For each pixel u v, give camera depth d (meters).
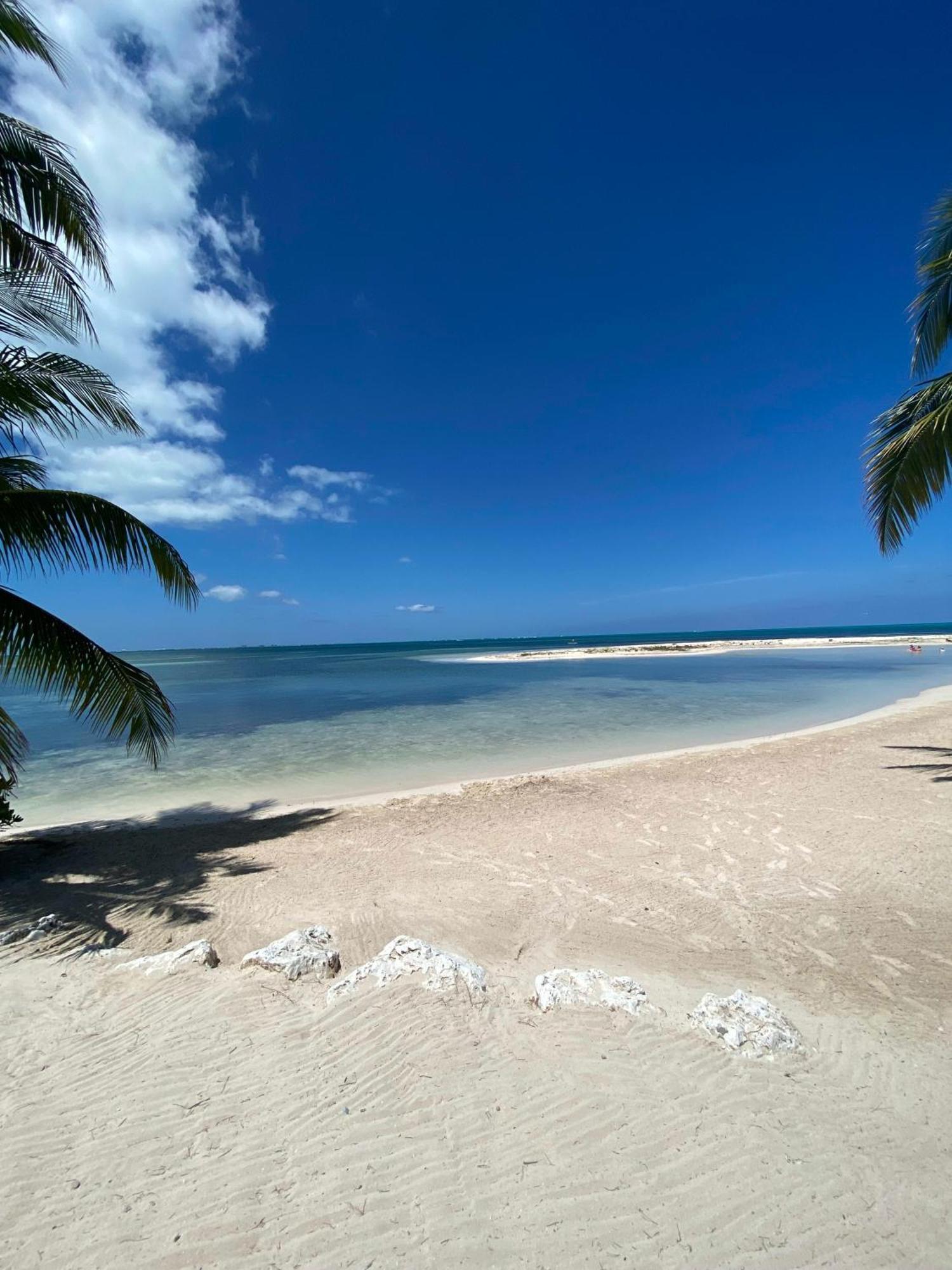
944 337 8.20
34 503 5.75
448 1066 2.93
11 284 6.13
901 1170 2.32
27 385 6.02
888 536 8.42
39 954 4.57
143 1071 2.96
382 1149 2.44
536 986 3.66
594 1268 1.92
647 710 19.20
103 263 6.72
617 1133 2.51
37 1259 1.99
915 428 7.23
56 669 6.18
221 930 5.07
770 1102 2.71
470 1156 2.39
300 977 3.87
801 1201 2.18
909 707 17.55
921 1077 2.92
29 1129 2.59
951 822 7.06
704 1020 3.30
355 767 12.38
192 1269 1.94
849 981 3.90
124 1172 2.35
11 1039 3.28
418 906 5.40
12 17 5.53
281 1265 1.95
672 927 4.82
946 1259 1.95
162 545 6.65
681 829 7.47
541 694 24.73
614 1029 3.23
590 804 8.83
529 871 6.26
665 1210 2.15
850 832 6.98
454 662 56.56
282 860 6.92
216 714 20.50
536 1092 2.75
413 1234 2.06
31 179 6.01
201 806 9.86
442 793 9.88
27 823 9.09
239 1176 2.32
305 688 30.64
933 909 4.91
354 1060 3.00
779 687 24.50
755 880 5.75
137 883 6.32
